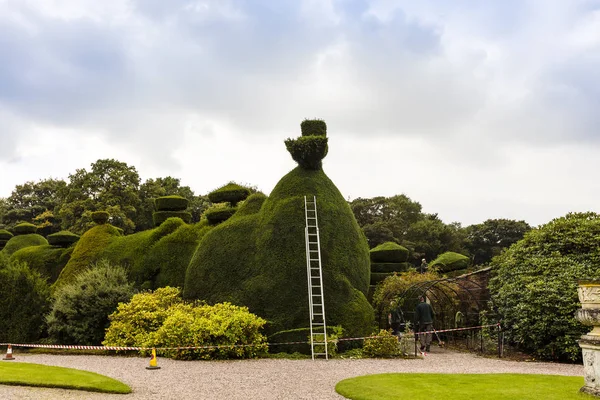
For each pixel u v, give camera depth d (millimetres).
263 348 14680
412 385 9773
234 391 9430
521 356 15203
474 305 18984
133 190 48938
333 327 14984
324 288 15734
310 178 17562
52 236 25859
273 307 15648
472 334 18141
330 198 17359
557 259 15125
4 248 29531
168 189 57594
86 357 14469
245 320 14484
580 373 11930
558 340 14070
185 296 17688
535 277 15023
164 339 14414
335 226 16750
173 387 9789
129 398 8719
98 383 9570
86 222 44000
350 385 9805
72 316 16844
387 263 23328
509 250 17125
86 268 20625
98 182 47469
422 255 54375
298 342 14812
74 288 17438
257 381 10484
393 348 14898
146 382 10320
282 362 13383
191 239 19859
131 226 45969
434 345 18531
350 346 15250
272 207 17156
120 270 19234
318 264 15820
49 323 17016
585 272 14398
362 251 17359
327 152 18156
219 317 14484
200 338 13883
